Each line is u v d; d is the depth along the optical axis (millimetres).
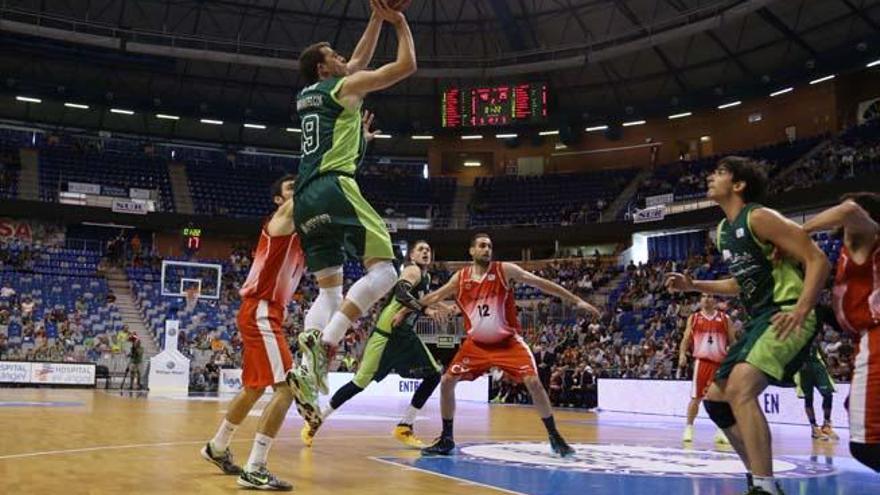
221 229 31922
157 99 32281
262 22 30719
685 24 27188
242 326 4828
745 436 3840
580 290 28266
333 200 4145
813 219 3959
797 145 28328
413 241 32656
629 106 32094
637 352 21125
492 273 6781
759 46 27969
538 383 6684
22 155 32094
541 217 33312
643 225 29516
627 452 7258
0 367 20875
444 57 32531
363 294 4141
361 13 31016
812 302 3666
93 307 25938
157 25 29938
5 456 5539
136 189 32125
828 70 26500
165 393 19938
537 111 32938
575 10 29328
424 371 7461
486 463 5949
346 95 4234
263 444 4402
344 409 15125
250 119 33562
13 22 26047
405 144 37906
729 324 9117
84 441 6840
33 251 27703
